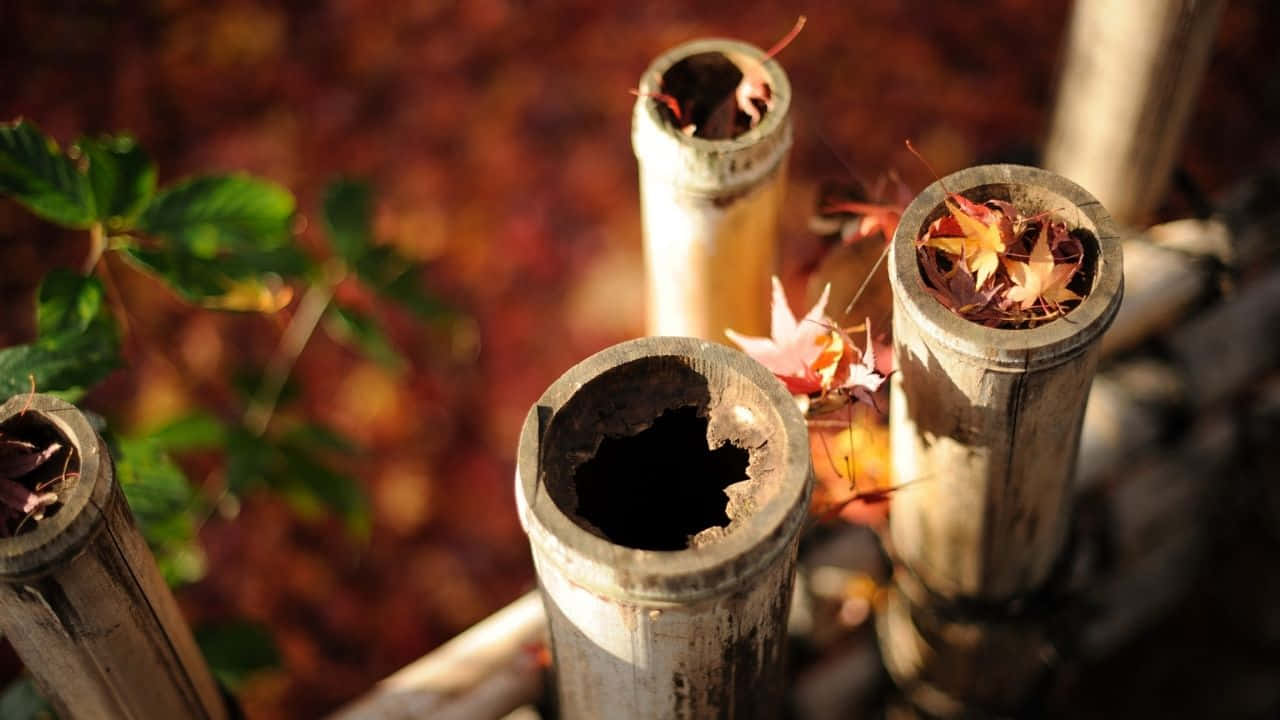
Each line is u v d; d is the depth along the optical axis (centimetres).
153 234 98
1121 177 104
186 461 192
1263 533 150
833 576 104
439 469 198
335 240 115
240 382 124
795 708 111
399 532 193
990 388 78
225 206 99
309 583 189
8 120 230
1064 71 103
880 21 238
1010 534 88
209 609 186
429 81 237
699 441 76
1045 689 105
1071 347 76
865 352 83
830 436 94
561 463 75
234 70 238
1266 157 217
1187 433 114
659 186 86
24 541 74
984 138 223
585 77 235
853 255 95
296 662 182
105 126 231
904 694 107
